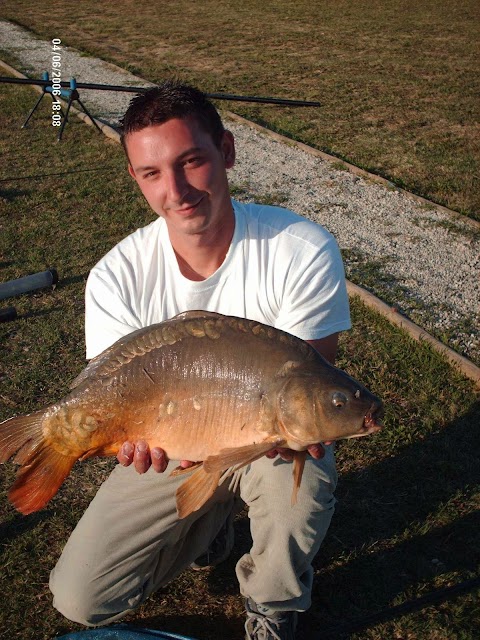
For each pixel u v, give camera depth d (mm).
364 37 7492
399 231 2930
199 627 1272
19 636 1267
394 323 2193
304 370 883
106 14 9570
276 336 913
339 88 5406
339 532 1446
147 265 1118
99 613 1143
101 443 950
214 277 1093
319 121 4543
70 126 4461
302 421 865
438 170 3613
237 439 901
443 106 4809
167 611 1304
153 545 1124
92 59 6660
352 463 1623
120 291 1118
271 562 1105
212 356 910
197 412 911
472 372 1911
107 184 3453
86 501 1552
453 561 1373
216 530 1237
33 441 962
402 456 1640
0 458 960
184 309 1110
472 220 2994
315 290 1084
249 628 1182
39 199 3285
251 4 10172
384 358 2016
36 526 1483
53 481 971
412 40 7270
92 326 1141
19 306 2357
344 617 1276
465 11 9039
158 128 981
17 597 1336
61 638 1183
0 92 5355
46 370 2018
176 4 10383
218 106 4887
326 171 3650
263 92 5332
